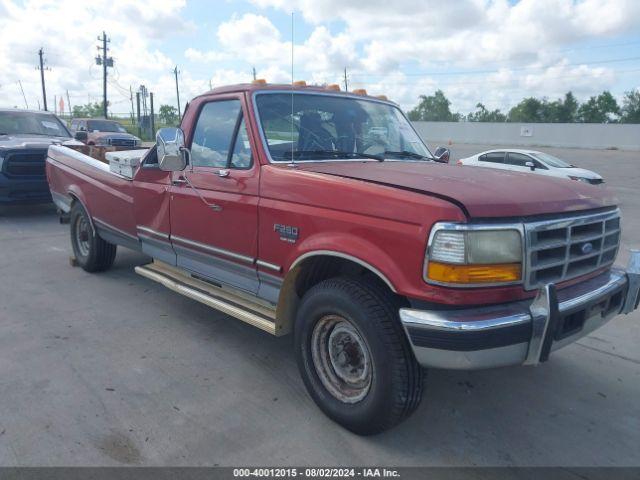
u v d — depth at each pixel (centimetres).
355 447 316
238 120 398
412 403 299
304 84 436
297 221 338
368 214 301
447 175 340
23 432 322
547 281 300
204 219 416
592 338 489
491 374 412
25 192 971
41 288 592
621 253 832
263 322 369
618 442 328
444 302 274
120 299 560
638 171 2677
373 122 454
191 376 398
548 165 1606
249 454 307
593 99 8469
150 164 486
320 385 341
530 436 332
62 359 420
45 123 1128
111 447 310
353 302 303
